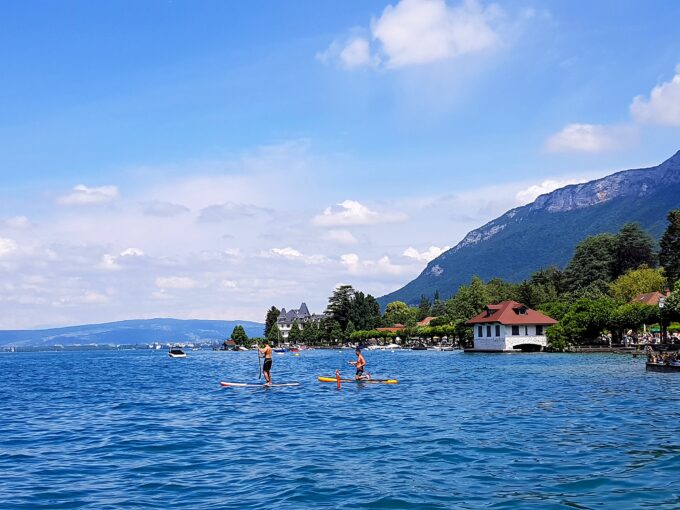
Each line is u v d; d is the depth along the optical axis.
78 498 15.52
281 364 101.12
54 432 26.97
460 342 159.50
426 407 33.03
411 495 15.05
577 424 25.72
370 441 22.72
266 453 20.88
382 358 115.69
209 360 141.25
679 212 152.25
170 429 26.91
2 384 62.22
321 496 15.09
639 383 45.22
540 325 123.62
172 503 14.82
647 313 98.31
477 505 14.14
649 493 14.88
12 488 16.64
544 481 16.23
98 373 85.25
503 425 25.86
